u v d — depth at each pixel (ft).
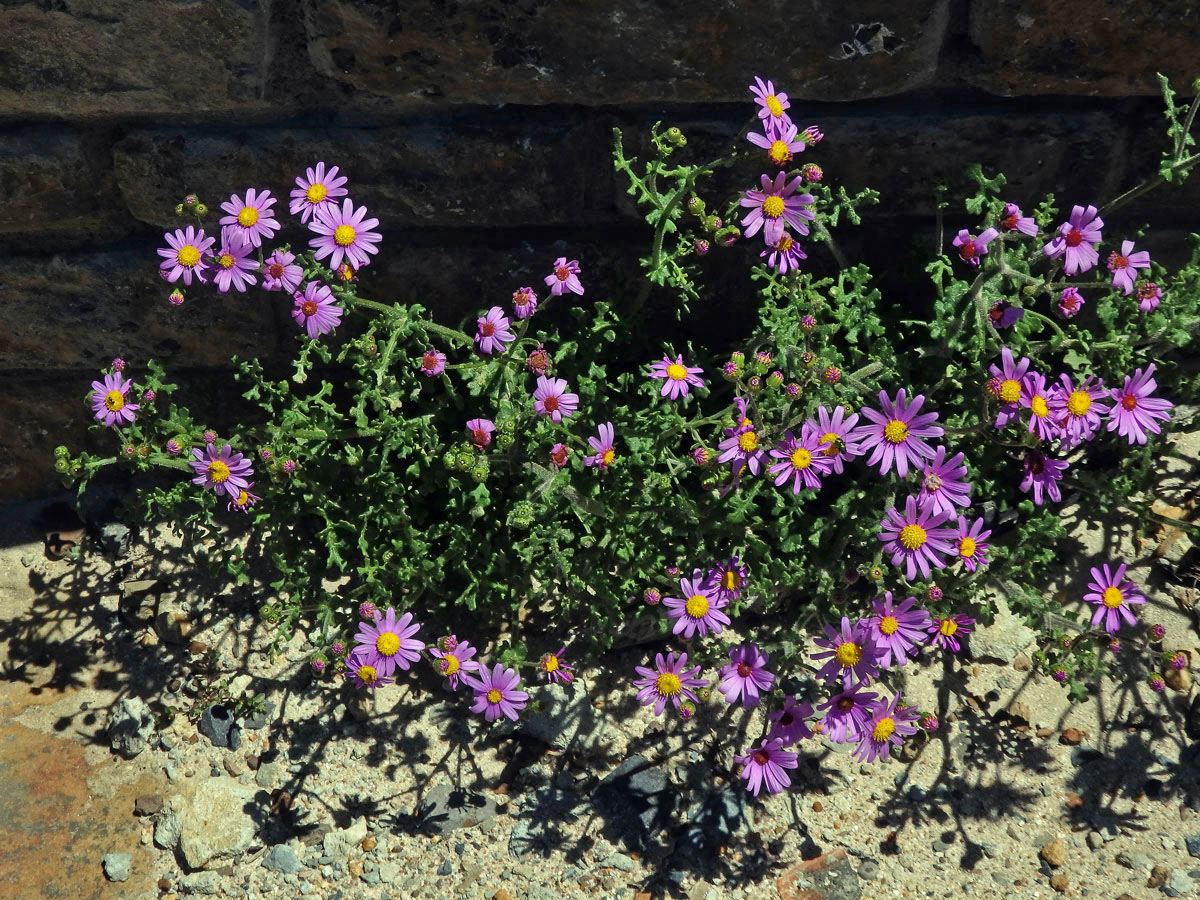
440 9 1.98
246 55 2.00
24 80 2.00
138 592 2.31
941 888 2.03
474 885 2.05
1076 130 2.14
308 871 2.06
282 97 2.06
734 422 2.10
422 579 2.16
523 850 2.07
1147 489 2.18
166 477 2.41
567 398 2.04
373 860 2.07
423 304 2.26
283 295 2.24
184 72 2.01
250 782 2.14
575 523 2.22
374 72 2.03
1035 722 2.16
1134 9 2.01
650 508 2.11
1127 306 2.15
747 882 2.04
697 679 2.03
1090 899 2.00
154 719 2.19
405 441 2.15
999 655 2.20
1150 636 2.11
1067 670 2.04
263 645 2.27
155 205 2.13
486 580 2.20
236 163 2.10
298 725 2.19
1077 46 2.04
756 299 2.28
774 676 2.09
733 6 1.99
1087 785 2.10
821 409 1.95
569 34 2.01
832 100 2.10
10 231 2.14
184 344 2.27
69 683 2.24
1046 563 2.17
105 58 1.99
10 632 2.29
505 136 2.11
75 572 2.35
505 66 2.03
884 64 2.06
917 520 1.96
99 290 2.20
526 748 2.17
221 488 2.06
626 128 2.12
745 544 2.12
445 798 2.12
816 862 2.05
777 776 2.00
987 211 2.18
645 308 2.30
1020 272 2.08
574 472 2.13
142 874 2.05
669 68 2.04
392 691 2.22
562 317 2.30
